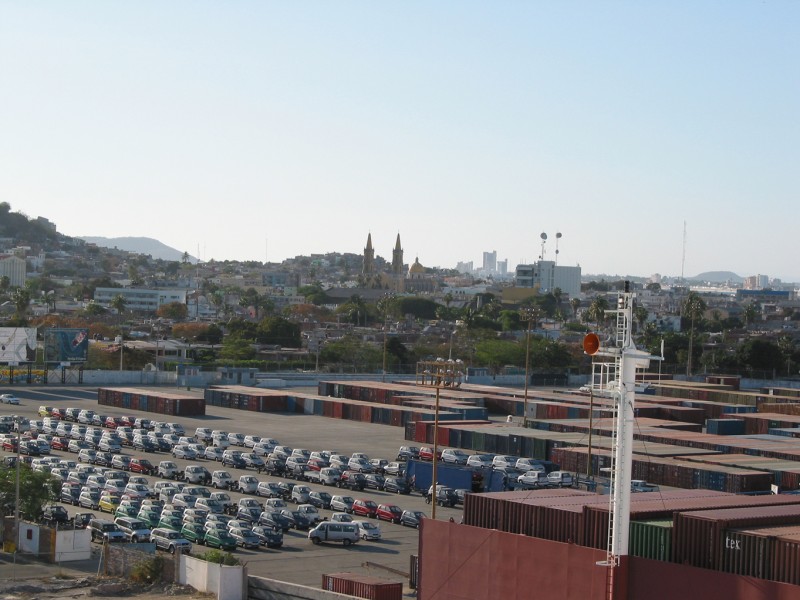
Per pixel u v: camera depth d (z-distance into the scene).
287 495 106.94
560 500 58.97
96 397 192.62
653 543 52.09
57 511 91.19
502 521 58.16
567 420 151.75
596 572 52.12
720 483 107.50
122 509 92.94
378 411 169.88
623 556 51.47
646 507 56.78
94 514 97.19
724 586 48.47
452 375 84.69
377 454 137.25
